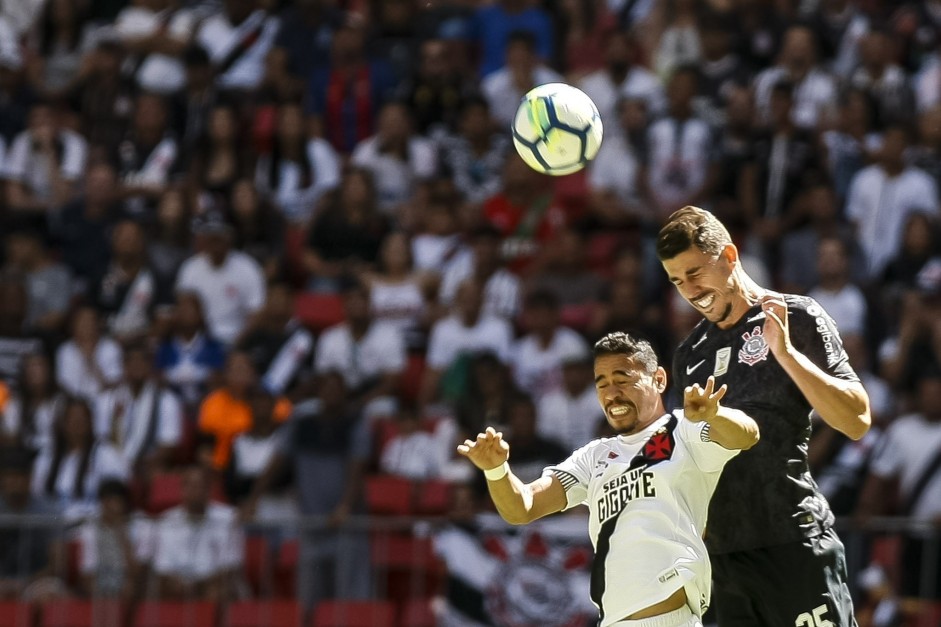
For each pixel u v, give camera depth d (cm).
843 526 3981
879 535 3975
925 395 4434
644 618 2180
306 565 4172
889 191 5344
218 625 4225
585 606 4062
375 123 6062
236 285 5341
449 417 4731
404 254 5288
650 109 5709
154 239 5572
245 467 4625
